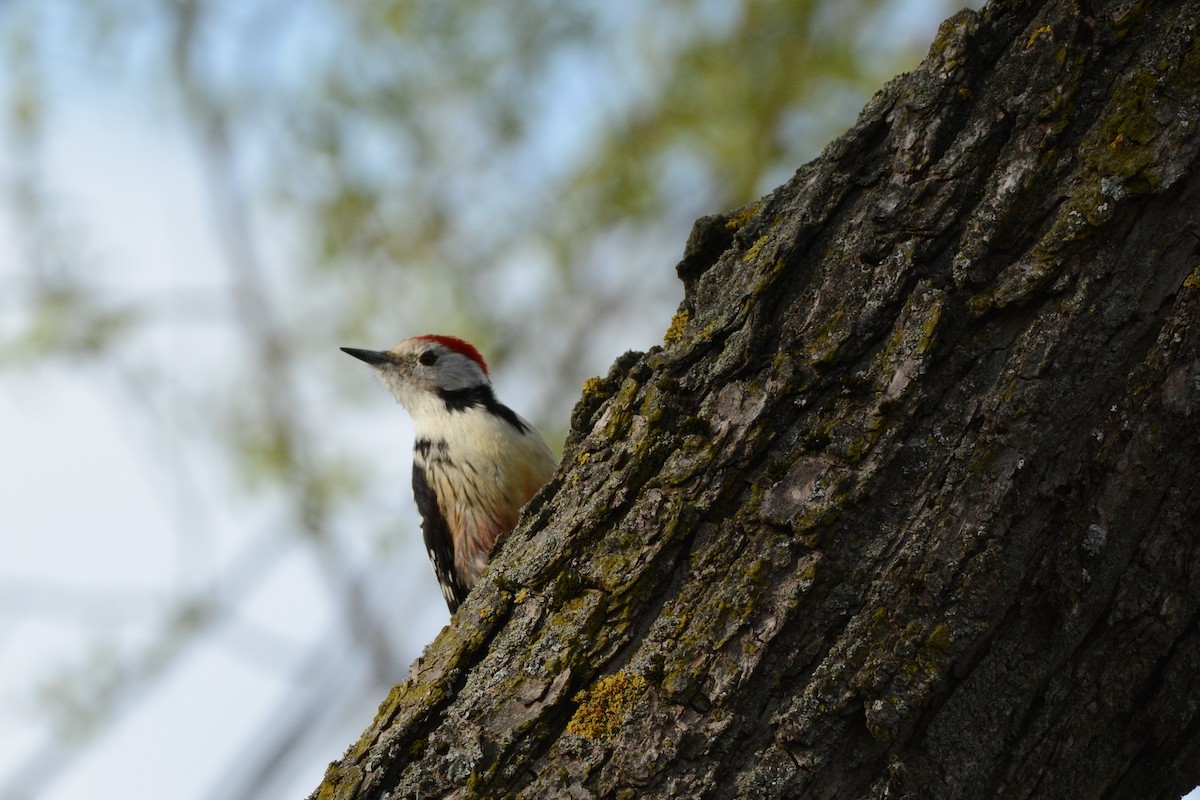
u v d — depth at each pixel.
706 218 5.89
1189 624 4.73
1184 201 4.70
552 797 4.87
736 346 5.20
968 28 5.12
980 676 4.64
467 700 5.26
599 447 5.46
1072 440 4.67
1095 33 4.95
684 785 4.70
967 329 4.87
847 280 5.10
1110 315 4.70
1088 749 4.77
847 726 4.66
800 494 4.89
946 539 4.67
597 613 5.11
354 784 5.34
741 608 4.83
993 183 4.95
